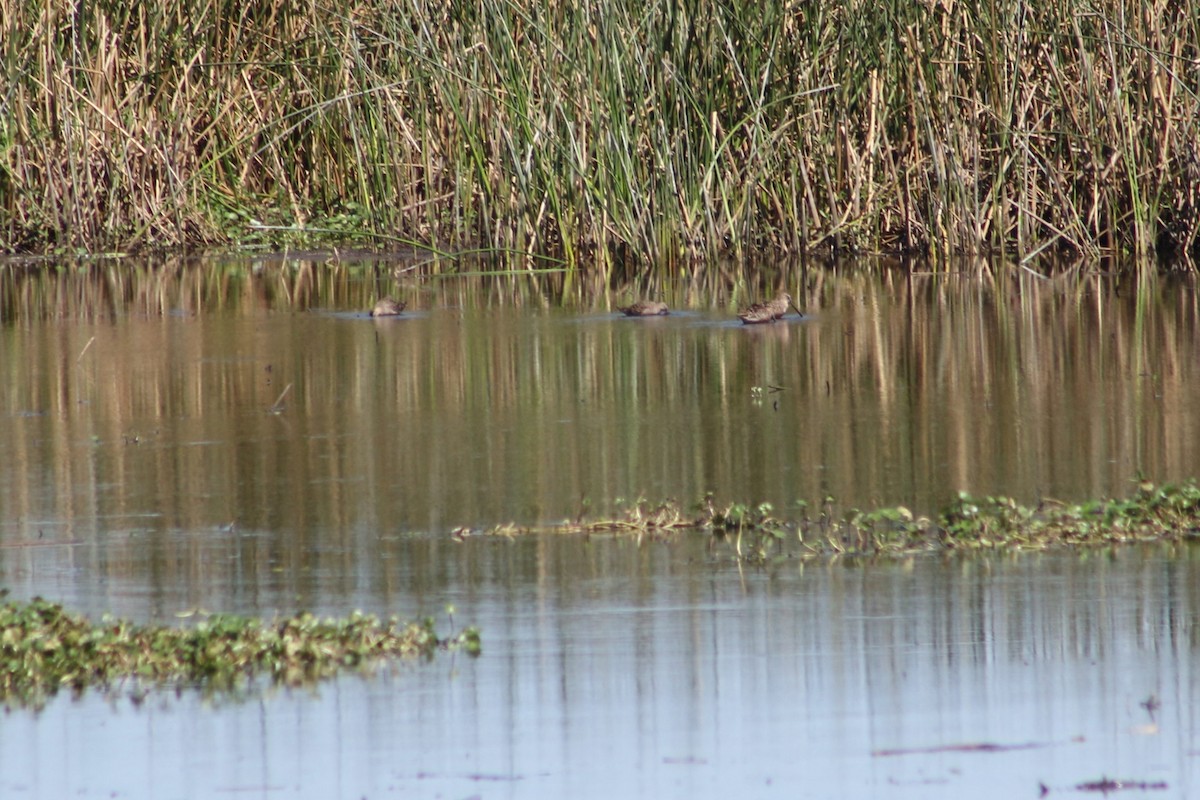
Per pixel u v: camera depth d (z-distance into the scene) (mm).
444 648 24844
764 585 27578
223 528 31312
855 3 72125
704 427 39656
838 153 74062
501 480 34750
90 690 23703
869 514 30781
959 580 27719
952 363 48156
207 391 44344
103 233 77125
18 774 20844
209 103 79062
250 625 24844
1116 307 58531
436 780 20469
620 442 38156
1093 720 21969
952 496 33312
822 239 74062
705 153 71938
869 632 25234
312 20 79000
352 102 77812
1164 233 72000
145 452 37469
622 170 70938
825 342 51781
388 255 76188
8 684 23859
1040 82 71875
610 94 70125
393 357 49312
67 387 45125
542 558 29250
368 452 37312
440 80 72500
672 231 71250
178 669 24266
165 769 20906
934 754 21047
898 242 75250
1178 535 30188
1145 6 68375
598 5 69938
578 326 55312
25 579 28172
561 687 23234
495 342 51906
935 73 71375
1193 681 23141
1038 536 30141
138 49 77875
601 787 20203
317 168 80062
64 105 75312
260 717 22484
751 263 72000
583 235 71812
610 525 31234
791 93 73375
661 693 23000
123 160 76625
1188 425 39312
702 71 71875
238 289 65812
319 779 20547
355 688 23406
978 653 24312
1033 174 71812
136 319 57844
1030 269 68625
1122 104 69000
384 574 28359
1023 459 36344
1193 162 69188
